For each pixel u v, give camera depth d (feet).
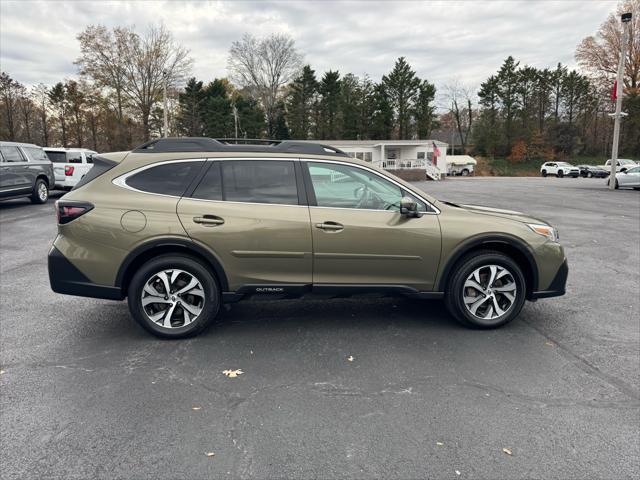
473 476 7.64
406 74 232.73
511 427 9.07
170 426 9.00
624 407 9.87
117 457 8.04
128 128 177.47
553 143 230.68
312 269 13.32
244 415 9.43
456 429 8.98
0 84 165.89
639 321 15.28
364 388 10.59
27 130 176.96
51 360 11.95
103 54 167.43
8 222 35.76
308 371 11.43
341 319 15.21
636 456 8.20
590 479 7.59
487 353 12.58
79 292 12.83
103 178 13.12
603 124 226.79
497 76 238.48
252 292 13.29
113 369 11.45
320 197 13.46
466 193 72.84
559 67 241.14
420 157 159.84
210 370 11.44
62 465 7.82
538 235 14.20
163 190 13.07
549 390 10.56
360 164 13.76
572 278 20.84
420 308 16.42
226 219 12.90
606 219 40.68
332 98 229.66
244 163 13.42
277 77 212.84
